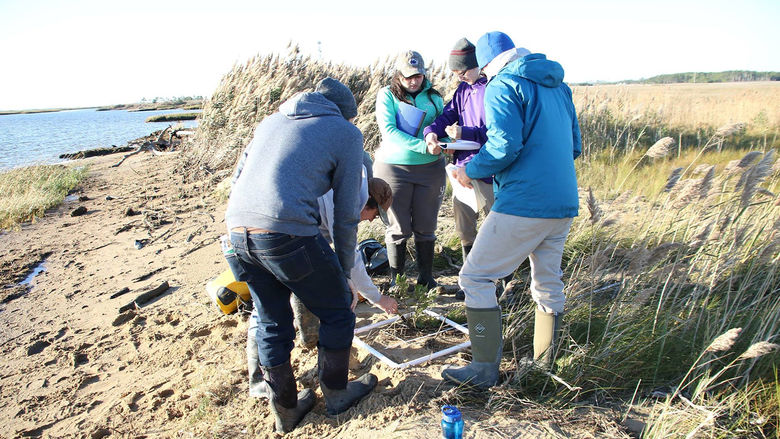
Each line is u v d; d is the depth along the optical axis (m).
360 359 3.46
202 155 13.36
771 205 4.00
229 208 2.63
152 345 4.24
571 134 2.97
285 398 2.79
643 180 8.00
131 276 6.00
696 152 10.00
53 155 23.77
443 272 5.05
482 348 2.96
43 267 6.72
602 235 4.83
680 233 4.30
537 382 3.00
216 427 2.97
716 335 3.15
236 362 3.69
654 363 3.13
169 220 8.38
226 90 13.52
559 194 2.79
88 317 5.00
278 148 2.54
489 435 2.55
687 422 2.57
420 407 2.78
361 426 2.71
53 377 3.94
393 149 4.18
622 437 2.55
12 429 3.31
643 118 11.61
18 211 9.77
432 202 4.35
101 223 8.79
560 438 2.53
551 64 2.84
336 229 2.70
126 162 17.14
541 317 3.09
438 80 10.09
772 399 2.72
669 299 3.70
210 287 4.62
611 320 3.30
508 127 2.67
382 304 3.41
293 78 11.54
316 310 2.78
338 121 2.62
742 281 3.56
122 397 3.53
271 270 2.56
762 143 10.98
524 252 2.89
